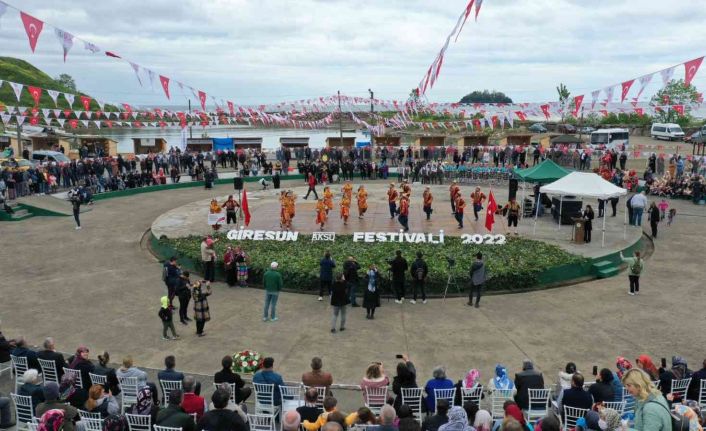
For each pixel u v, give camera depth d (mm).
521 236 25953
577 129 72688
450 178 45125
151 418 9586
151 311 18391
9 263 24250
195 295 16109
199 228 28672
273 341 15766
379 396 10688
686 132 68812
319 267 20406
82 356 11758
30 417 10531
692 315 17516
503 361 14383
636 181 37906
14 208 33594
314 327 16766
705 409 10883
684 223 30406
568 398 9938
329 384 10977
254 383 10906
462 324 16891
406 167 46438
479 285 18172
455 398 10969
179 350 15211
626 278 21469
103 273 22750
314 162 47156
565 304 18609
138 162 52656
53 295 20016
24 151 47562
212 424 8391
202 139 60188
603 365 14148
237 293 20047
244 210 26266
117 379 11500
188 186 45375
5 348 13352
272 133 121812
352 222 29656
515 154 48875
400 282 18641
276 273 16984
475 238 24391
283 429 7996
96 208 36531
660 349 15102
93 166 43094
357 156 52000
